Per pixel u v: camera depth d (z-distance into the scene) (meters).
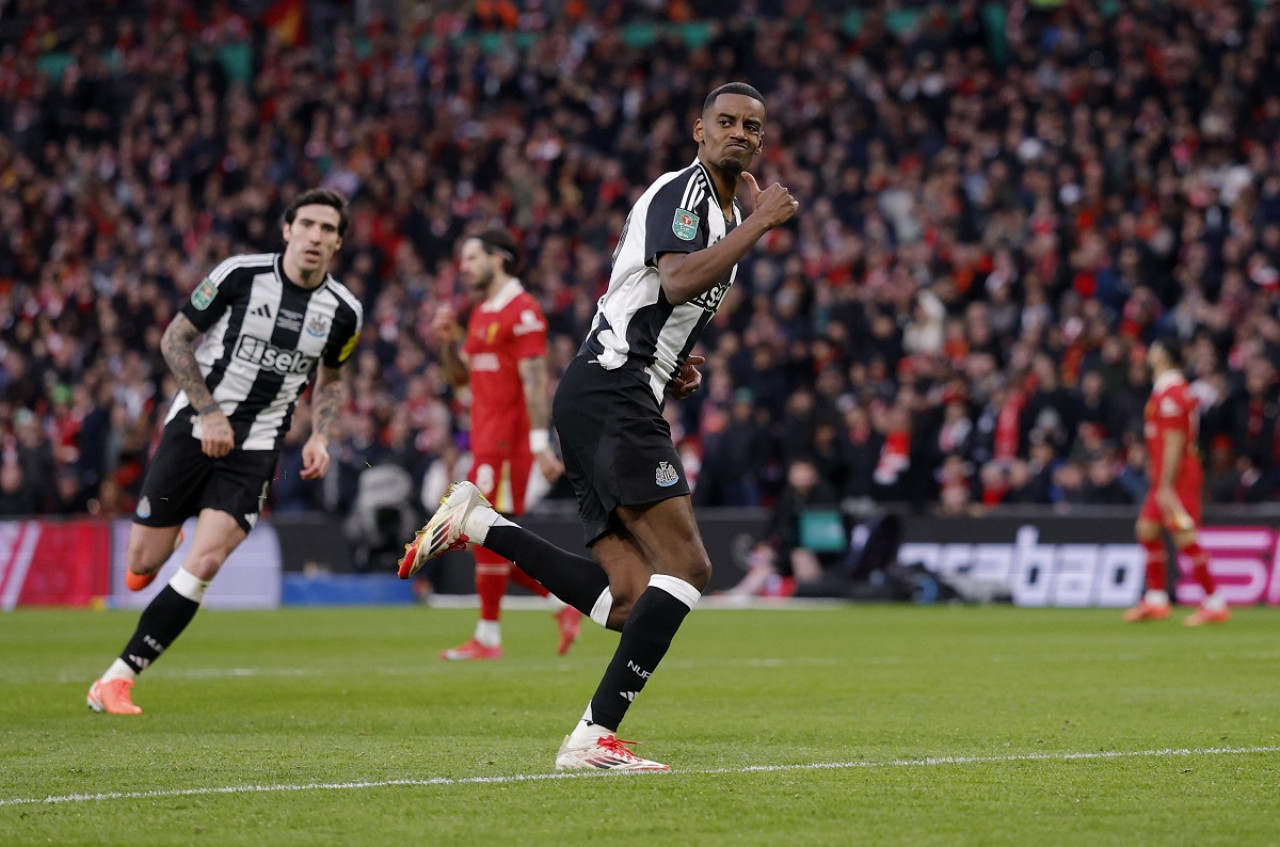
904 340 47.62
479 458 24.22
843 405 45.47
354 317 18.14
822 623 33.47
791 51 60.38
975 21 59.09
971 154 54.09
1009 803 10.80
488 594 24.48
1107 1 61.69
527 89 65.19
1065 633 29.94
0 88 72.19
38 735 14.90
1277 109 53.44
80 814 10.44
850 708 17.12
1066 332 46.47
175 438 17.55
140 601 43.72
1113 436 42.72
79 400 52.56
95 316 59.09
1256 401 42.00
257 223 61.59
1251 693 18.56
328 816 10.30
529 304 24.09
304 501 48.81
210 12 77.62
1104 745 13.89
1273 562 39.19
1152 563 33.31
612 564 12.84
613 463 12.32
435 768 12.45
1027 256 49.03
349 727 15.53
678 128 59.62
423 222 59.75
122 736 14.81
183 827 9.96
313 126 66.75
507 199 59.75
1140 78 54.94
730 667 22.59
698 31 68.44
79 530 44.22
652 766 12.19
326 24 77.00
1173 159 52.56
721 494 44.56
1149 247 48.59
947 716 16.27
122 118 71.00
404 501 44.44
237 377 17.64
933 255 49.88
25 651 26.98
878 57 59.59
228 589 45.28
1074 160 52.75
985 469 42.28
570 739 12.34
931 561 41.69
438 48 68.12
